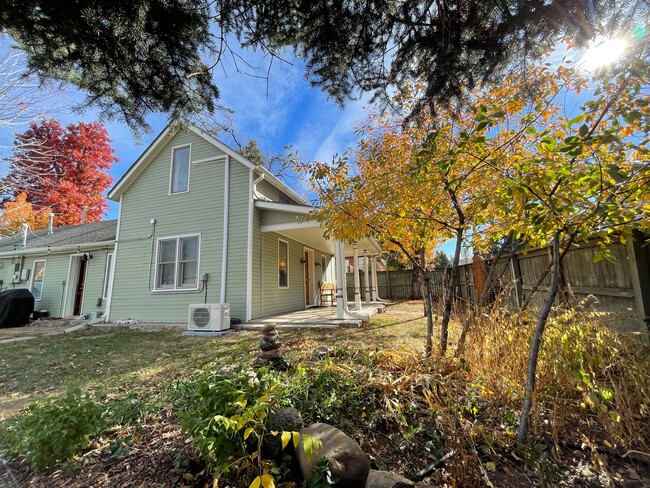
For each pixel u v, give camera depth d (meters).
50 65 2.29
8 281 11.73
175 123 3.08
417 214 3.04
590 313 2.32
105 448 2.02
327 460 1.51
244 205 8.08
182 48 2.31
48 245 11.07
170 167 8.93
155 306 8.36
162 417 2.44
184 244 8.51
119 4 1.88
